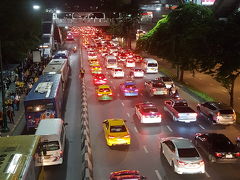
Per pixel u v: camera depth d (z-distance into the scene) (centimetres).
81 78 4747
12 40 4441
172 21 4675
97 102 3581
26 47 4822
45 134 1927
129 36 9750
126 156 2139
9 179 1119
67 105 3522
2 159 1289
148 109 2794
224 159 1952
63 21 10756
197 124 2805
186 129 2680
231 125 2758
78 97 3884
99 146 2316
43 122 2172
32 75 4803
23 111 3288
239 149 2036
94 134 2561
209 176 1855
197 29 3541
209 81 4909
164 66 6556
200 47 3353
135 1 9744
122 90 3962
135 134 2566
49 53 7294
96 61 6444
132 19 9506
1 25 4219
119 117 3017
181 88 4231
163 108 3325
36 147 1477
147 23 10100
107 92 3712
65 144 2356
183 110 2811
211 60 3241
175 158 1844
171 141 1973
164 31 4947
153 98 3753
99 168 1959
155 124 2811
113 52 7931
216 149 1973
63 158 2111
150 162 2041
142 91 4116
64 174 1888
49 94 2711
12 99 3350
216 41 3170
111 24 10331
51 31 8981
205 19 4297
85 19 10956
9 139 1561
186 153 1842
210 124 2803
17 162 1258
